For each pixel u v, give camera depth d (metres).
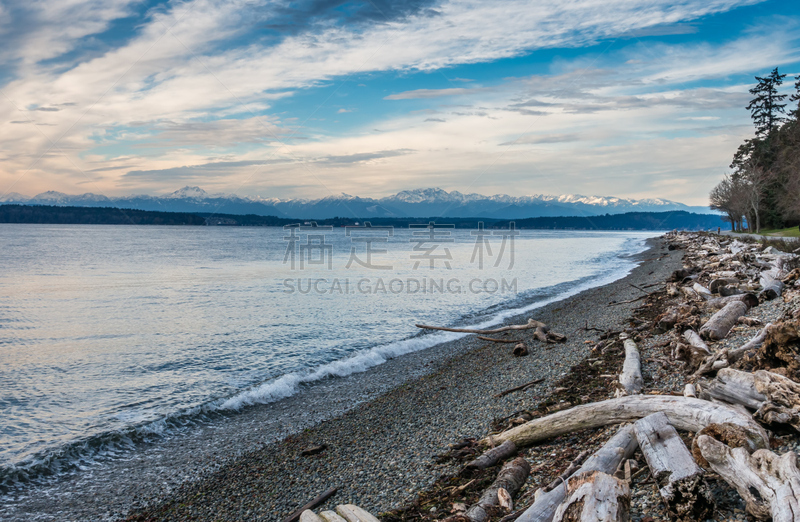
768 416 4.59
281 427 10.41
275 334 19.62
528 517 4.21
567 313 21.20
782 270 14.19
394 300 28.36
